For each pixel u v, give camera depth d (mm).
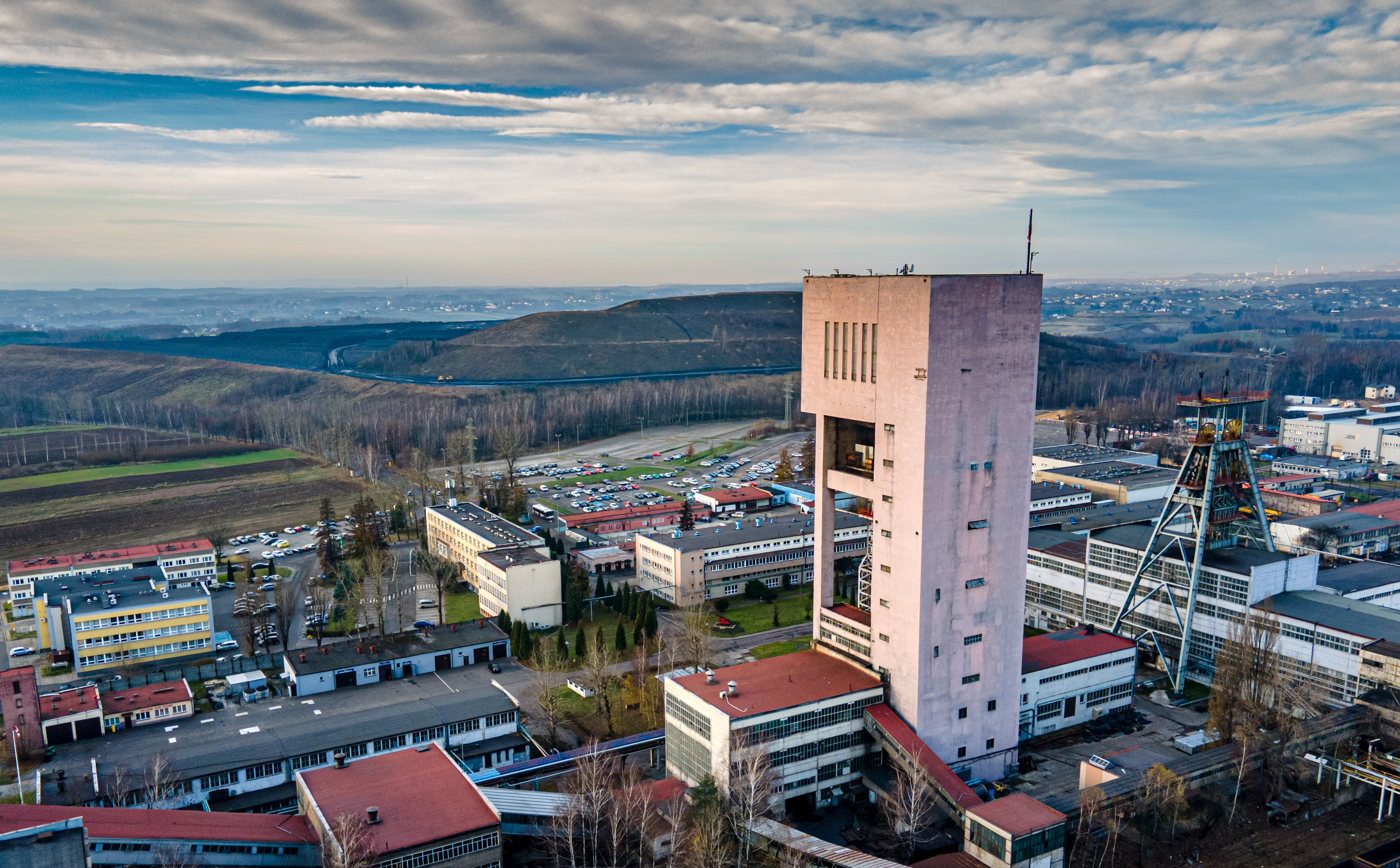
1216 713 136125
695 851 100312
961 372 118625
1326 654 145750
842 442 138125
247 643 185375
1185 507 167125
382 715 141375
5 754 132000
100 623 170125
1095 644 151375
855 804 122500
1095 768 122250
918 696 122312
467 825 100250
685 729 124625
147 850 94438
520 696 158625
